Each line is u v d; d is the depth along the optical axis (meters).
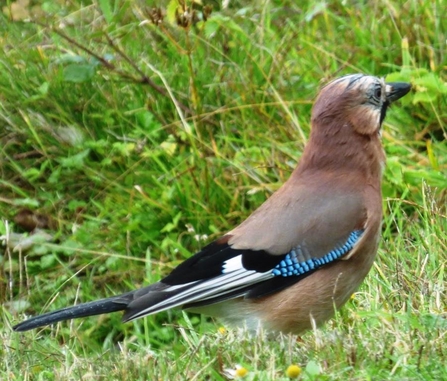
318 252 8.41
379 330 8.00
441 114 11.58
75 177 11.93
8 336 9.09
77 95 12.28
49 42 12.86
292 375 7.12
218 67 12.35
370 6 12.90
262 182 11.45
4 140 12.11
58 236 11.57
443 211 10.70
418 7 12.42
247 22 12.80
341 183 8.64
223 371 7.45
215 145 11.48
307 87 12.14
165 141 11.80
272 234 8.45
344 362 7.42
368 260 8.64
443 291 8.91
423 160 11.29
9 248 11.34
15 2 13.22
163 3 12.80
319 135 8.79
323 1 13.04
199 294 8.27
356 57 12.40
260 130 11.85
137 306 8.16
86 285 11.15
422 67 12.16
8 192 11.95
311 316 8.12
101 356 8.21
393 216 10.38
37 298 11.04
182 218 11.39
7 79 12.41
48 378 8.00
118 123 12.19
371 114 8.77
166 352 8.46
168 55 12.55
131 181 11.75
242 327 8.43
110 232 11.45
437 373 7.14
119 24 12.93
